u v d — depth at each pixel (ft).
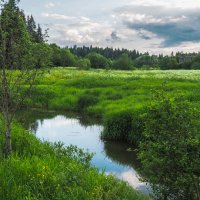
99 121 82.48
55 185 23.20
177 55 517.55
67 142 59.47
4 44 29.43
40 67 31.68
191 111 26.08
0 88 30.55
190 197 26.89
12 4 29.91
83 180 24.79
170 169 26.61
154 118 26.78
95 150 53.83
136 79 143.84
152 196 29.76
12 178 23.82
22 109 99.14
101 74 183.93
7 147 30.78
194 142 24.80
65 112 97.66
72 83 136.05
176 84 111.45
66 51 383.24
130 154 51.55
